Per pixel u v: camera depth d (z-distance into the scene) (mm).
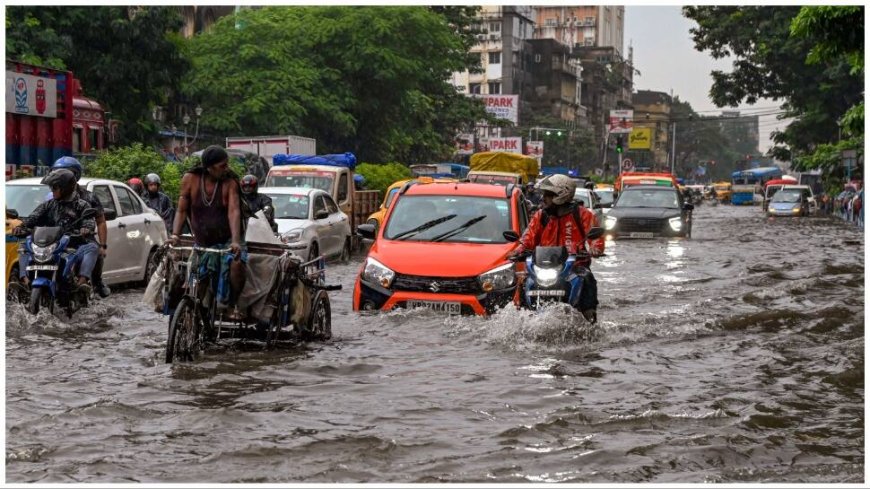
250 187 12484
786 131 57281
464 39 72750
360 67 50688
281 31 50031
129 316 11656
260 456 5742
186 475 5383
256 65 48719
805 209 53125
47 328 10562
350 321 10930
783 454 5918
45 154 20203
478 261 11312
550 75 132375
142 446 5941
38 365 8492
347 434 6230
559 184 10367
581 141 124812
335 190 23812
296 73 48531
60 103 20422
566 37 173750
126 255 14531
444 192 12523
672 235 29250
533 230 10523
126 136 40812
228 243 9070
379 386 7738
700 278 16750
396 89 53875
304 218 19000
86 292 11297
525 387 7738
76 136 26719
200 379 7945
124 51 39781
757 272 17984
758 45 54875
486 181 31156
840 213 50969
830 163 48469
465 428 6449
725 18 56156
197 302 8969
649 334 10375
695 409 7008
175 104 48594
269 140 36312
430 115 62000
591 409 6992
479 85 125188
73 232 11320
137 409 6812
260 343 9805
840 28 17984
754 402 7281
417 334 10227
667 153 182375
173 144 46031
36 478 5305
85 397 7281
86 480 5273
